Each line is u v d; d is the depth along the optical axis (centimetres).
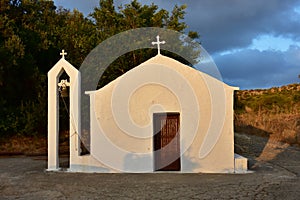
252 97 3981
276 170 1234
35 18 2512
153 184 1006
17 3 2380
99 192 918
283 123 2667
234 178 1075
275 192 879
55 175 1187
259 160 1498
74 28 2358
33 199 860
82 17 2625
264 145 1997
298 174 1151
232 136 1184
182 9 2225
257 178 1073
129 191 922
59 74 1291
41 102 2145
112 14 2162
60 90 1305
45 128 2192
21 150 2025
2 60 2014
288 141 2131
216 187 946
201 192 891
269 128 2562
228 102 1191
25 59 2209
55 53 2458
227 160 1184
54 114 1292
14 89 2258
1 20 2097
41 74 2252
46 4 2759
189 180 1054
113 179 1096
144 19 2072
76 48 2261
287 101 3497
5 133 2164
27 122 2102
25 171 1295
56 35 2478
